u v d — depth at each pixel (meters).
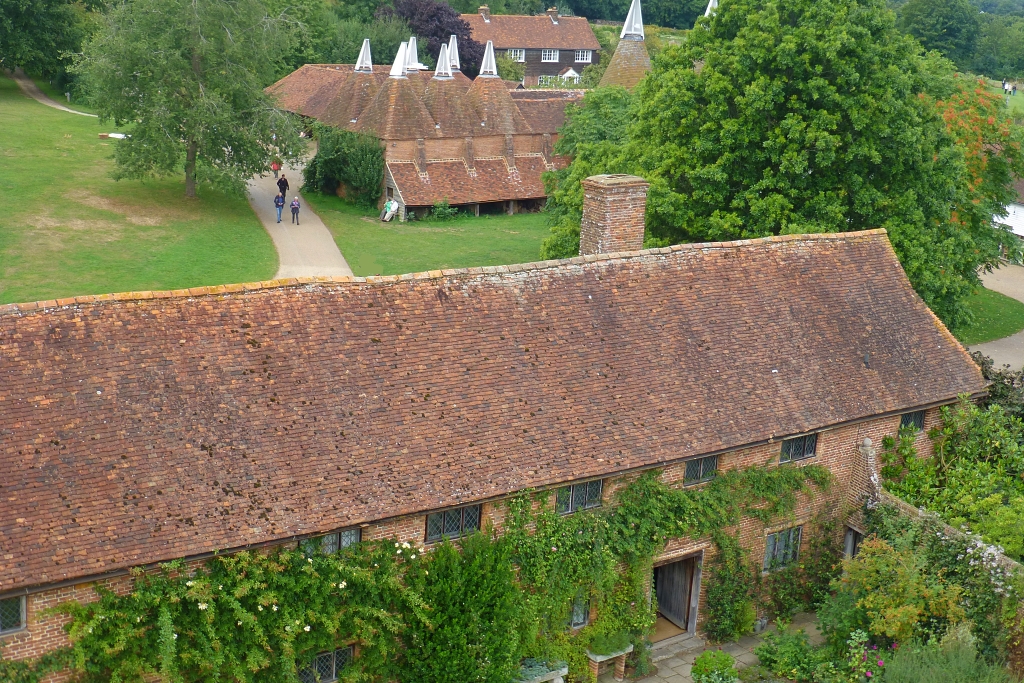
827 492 25.36
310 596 18.36
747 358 24.52
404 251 55.59
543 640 21.53
